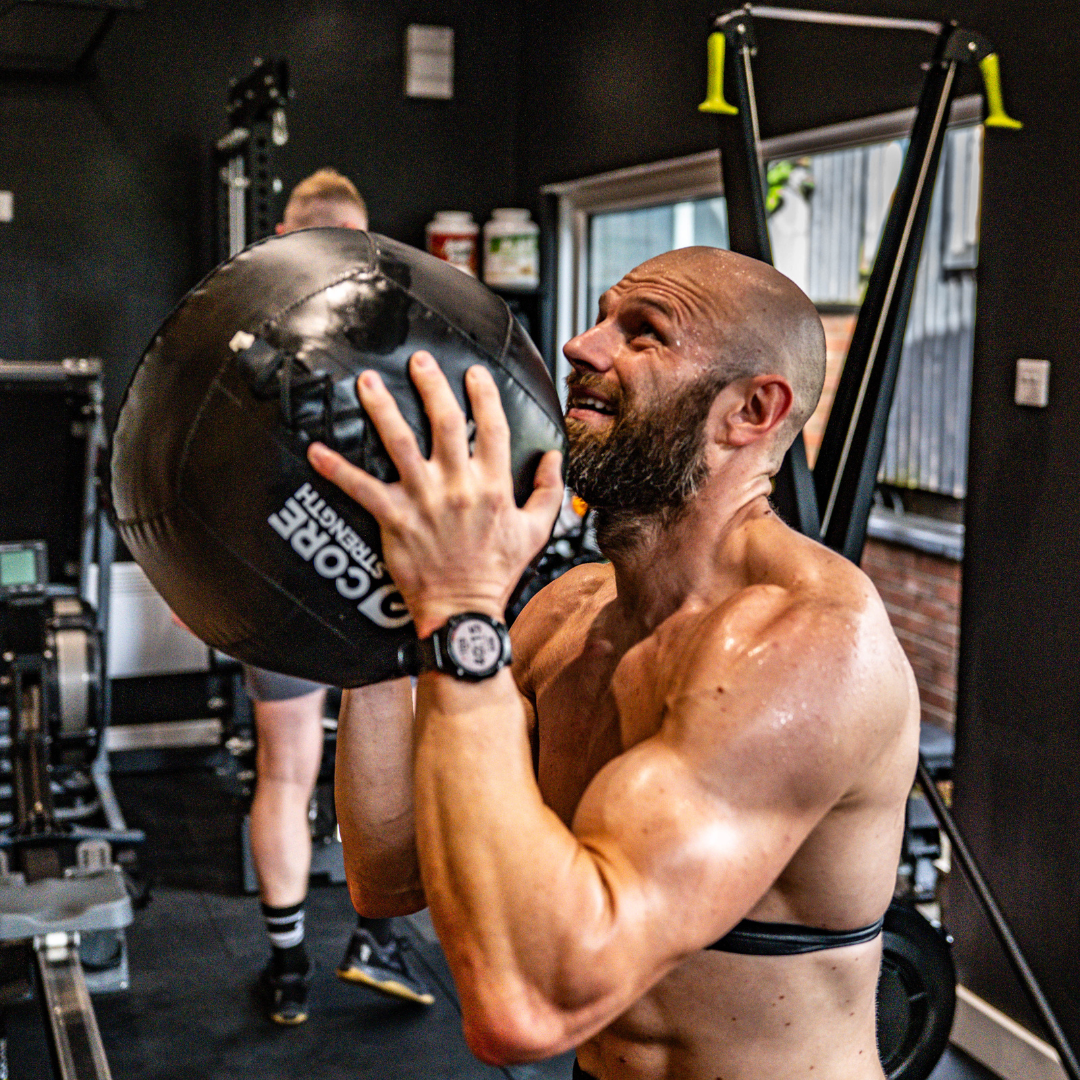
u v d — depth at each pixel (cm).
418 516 98
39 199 479
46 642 378
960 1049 304
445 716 98
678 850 95
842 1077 116
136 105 487
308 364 97
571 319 529
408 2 518
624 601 125
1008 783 288
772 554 112
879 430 224
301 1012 306
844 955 114
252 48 499
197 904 374
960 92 291
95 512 400
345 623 102
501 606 101
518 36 536
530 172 531
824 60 345
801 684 99
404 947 316
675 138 425
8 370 389
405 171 529
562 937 92
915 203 224
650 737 113
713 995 112
